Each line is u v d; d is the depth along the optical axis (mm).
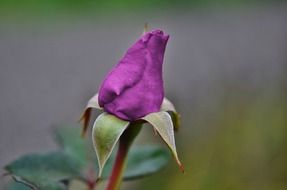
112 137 368
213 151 1021
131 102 373
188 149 1021
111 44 2410
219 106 1148
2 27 2443
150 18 2689
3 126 1639
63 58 2244
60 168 413
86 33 2473
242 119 1091
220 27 2639
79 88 1981
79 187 533
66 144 435
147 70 376
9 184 410
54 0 2645
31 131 1618
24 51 2270
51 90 1944
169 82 1968
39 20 2529
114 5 2746
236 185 1000
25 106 1794
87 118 391
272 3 2963
